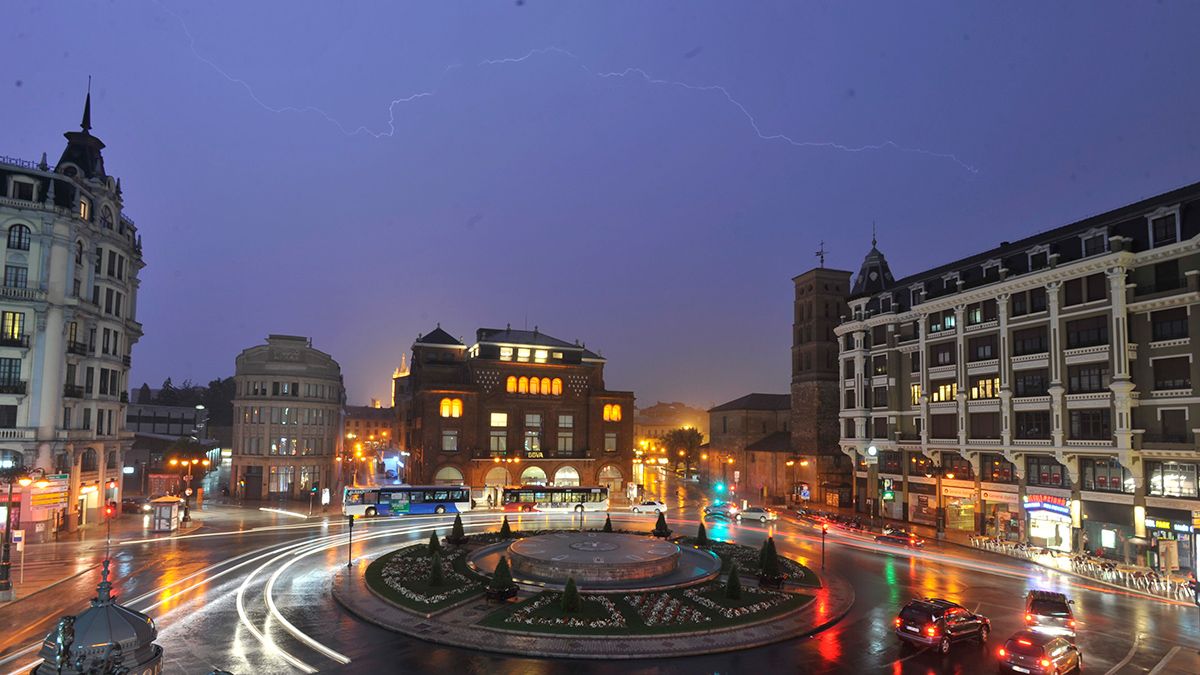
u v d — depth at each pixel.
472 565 40.50
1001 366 59.25
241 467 86.00
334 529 61.88
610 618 31.00
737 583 34.59
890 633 30.94
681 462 135.50
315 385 89.94
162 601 35.00
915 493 70.50
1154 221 48.78
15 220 55.06
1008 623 32.94
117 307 66.00
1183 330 46.88
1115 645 29.69
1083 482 52.97
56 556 47.19
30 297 54.69
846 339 79.56
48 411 54.91
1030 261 57.84
